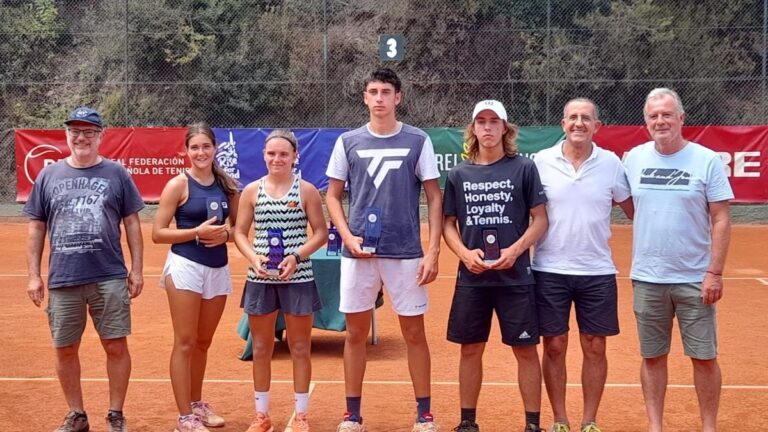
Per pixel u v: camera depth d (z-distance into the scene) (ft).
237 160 60.85
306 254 18.99
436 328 30.89
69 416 19.33
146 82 70.95
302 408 19.31
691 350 18.02
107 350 19.10
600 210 18.39
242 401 22.22
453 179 18.63
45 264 46.50
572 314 32.81
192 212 19.36
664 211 17.90
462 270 18.58
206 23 77.41
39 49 82.28
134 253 19.48
